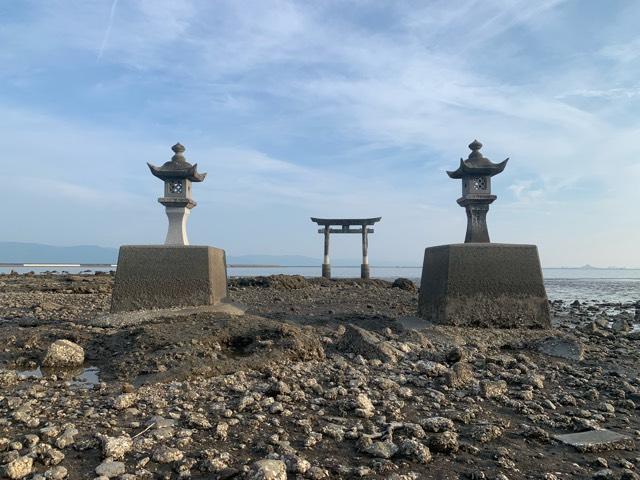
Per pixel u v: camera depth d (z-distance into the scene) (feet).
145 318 33.83
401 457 13.84
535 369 25.07
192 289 37.37
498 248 36.09
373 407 17.92
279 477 12.09
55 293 61.11
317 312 43.32
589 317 50.83
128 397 17.81
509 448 14.82
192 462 12.99
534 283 35.83
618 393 20.67
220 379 21.36
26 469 12.25
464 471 13.12
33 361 24.64
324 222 132.57
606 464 13.67
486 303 35.53
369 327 35.40
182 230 40.42
